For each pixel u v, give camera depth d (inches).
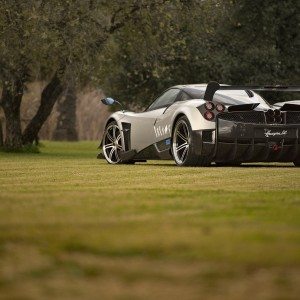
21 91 1952.5
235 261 263.1
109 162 1235.9
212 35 2145.7
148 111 1172.5
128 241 301.0
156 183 736.3
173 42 2005.4
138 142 1175.6
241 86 1035.3
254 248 283.6
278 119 1039.0
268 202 473.1
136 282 235.8
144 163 1253.7
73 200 471.2
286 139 1039.0
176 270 251.9
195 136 1044.5
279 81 2155.5
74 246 295.0
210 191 577.6
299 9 2113.7
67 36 1796.3
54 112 3649.1
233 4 2079.2
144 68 2210.9
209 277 242.2
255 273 247.3
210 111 1037.8
